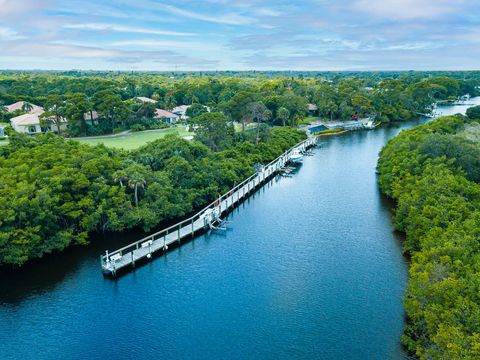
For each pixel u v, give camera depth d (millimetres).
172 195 70812
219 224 68625
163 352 38656
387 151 92125
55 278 51094
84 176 62250
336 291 48062
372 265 53812
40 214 54125
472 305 32531
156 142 83688
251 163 98688
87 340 40250
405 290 46156
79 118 121750
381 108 187875
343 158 116938
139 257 54844
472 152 71562
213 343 39781
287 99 163375
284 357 37750
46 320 43094
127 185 67812
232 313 44375
